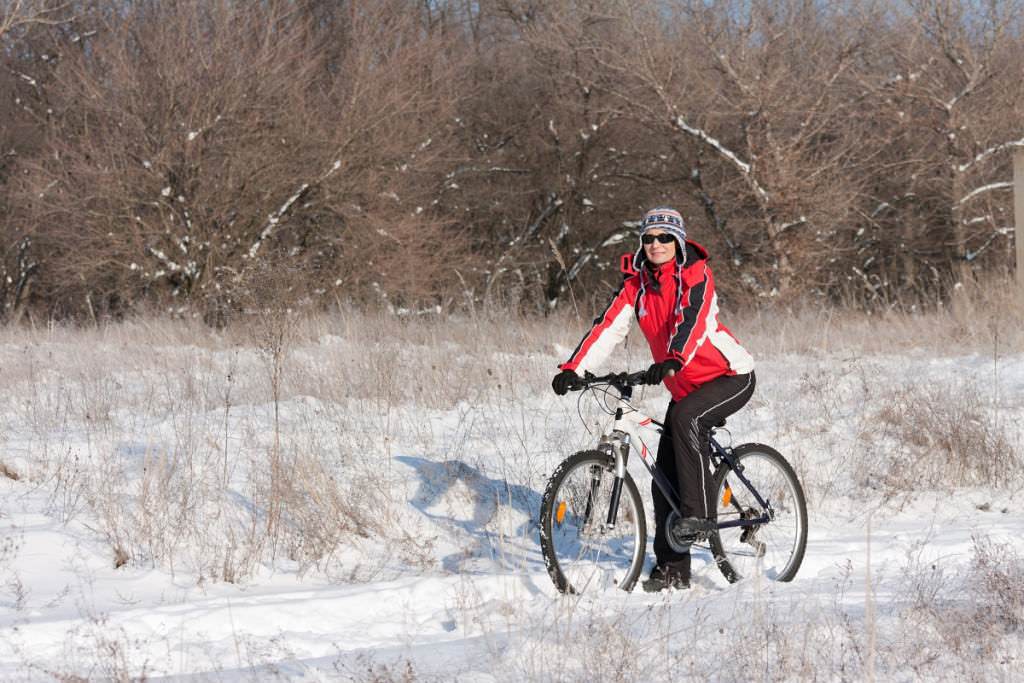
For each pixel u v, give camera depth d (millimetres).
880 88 30375
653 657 5098
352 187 28375
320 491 8281
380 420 11070
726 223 30922
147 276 26562
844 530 8523
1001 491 9469
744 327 22438
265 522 7926
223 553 7359
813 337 19359
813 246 29328
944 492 9438
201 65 27125
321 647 5664
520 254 33469
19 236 31453
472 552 7855
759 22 29484
